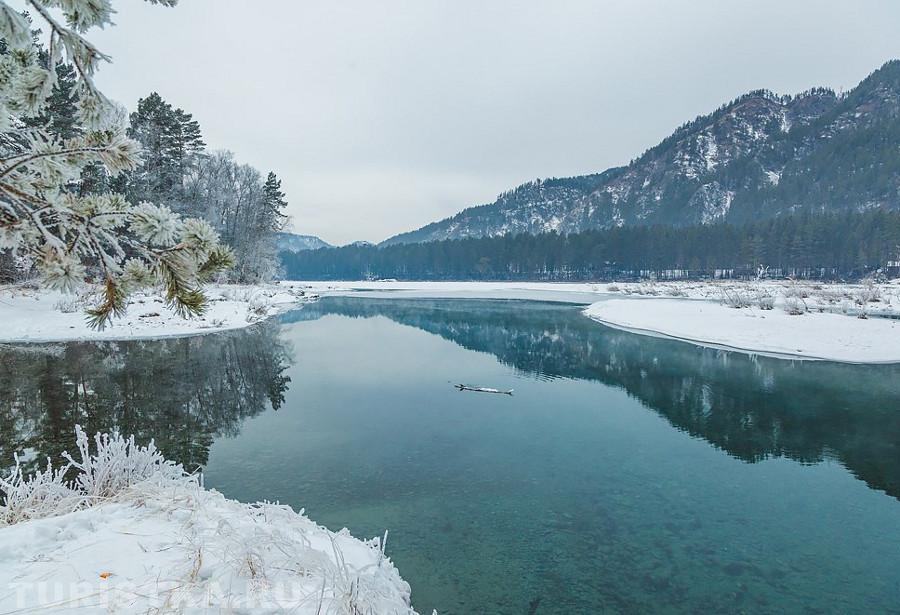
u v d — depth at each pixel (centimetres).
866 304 3347
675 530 644
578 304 4800
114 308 223
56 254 202
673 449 939
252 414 1123
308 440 957
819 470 849
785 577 545
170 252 225
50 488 423
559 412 1183
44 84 203
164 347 1869
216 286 4119
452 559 561
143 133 3544
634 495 744
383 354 1980
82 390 1217
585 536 621
